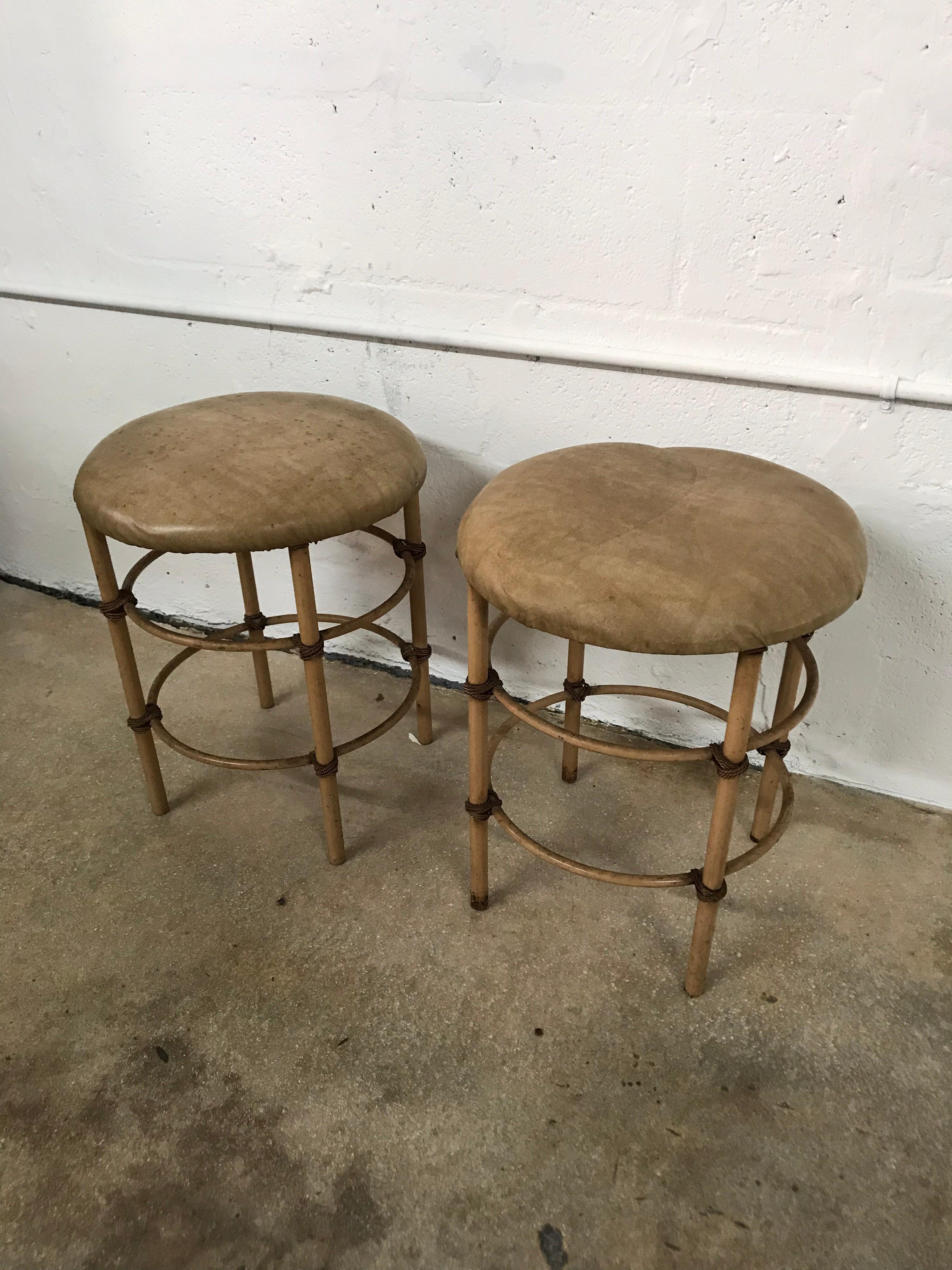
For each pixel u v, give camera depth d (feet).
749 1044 3.23
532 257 3.79
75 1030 3.30
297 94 3.84
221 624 5.69
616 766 4.56
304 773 4.55
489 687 3.25
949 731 4.03
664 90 3.27
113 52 4.06
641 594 2.56
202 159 4.17
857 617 3.93
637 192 3.49
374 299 4.18
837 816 4.20
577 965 3.53
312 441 3.51
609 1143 2.93
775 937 3.62
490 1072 3.15
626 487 3.06
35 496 5.74
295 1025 3.31
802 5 2.96
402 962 3.54
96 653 5.52
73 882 3.92
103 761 4.64
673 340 3.72
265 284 4.38
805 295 3.42
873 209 3.18
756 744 2.90
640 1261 2.63
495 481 3.25
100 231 4.59
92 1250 2.68
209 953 3.59
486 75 3.49
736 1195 2.79
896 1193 2.78
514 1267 2.63
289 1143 2.94
